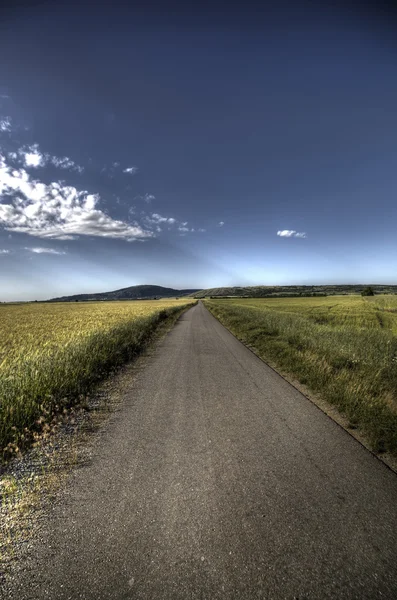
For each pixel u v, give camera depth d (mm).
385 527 2217
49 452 3402
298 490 2652
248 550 1999
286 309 35094
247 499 2525
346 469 3004
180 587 1738
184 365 8031
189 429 3996
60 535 2154
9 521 2305
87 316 29172
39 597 1703
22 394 4395
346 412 4418
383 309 35969
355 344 9344
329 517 2314
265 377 6750
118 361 8055
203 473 2936
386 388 5430
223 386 6039
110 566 1889
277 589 1730
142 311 34312
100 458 3256
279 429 3980
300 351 8648
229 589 1727
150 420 4324
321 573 1834
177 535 2131
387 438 3473
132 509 2416
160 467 3055
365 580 1793
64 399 4801
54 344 9578
